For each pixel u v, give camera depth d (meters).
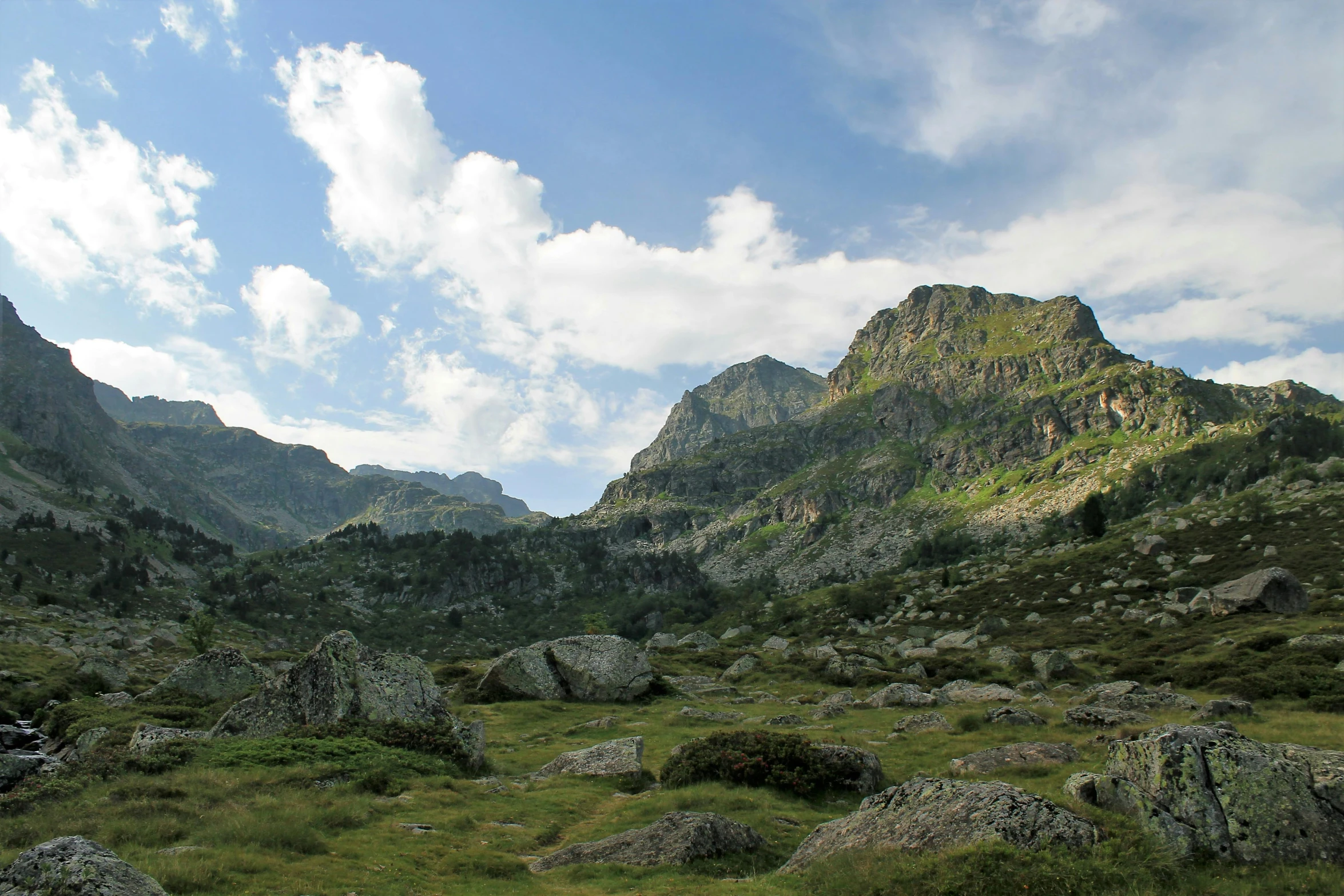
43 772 26.30
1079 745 27.52
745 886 14.22
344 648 31.83
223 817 17.52
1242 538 102.81
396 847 16.95
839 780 23.89
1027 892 11.94
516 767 30.22
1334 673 37.72
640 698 50.16
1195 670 46.53
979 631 87.88
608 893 14.31
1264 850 13.07
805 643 101.88
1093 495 154.00
